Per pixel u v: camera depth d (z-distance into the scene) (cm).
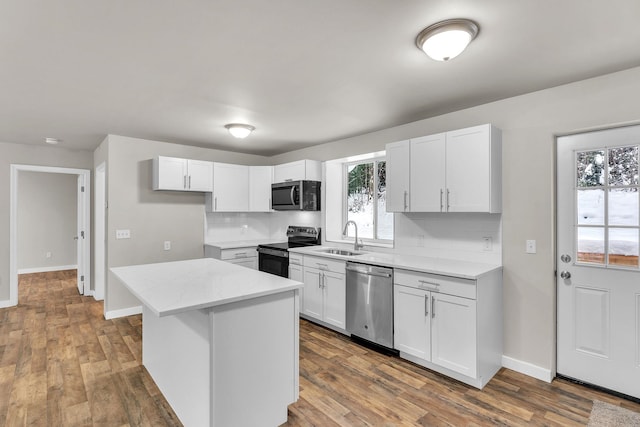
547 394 234
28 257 657
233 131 358
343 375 262
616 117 223
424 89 253
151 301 169
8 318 400
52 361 288
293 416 211
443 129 316
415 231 341
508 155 272
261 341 192
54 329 364
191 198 470
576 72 223
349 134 398
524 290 264
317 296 370
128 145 414
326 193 450
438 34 167
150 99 274
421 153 299
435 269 260
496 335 266
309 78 232
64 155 487
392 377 259
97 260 480
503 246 276
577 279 246
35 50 190
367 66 214
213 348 172
